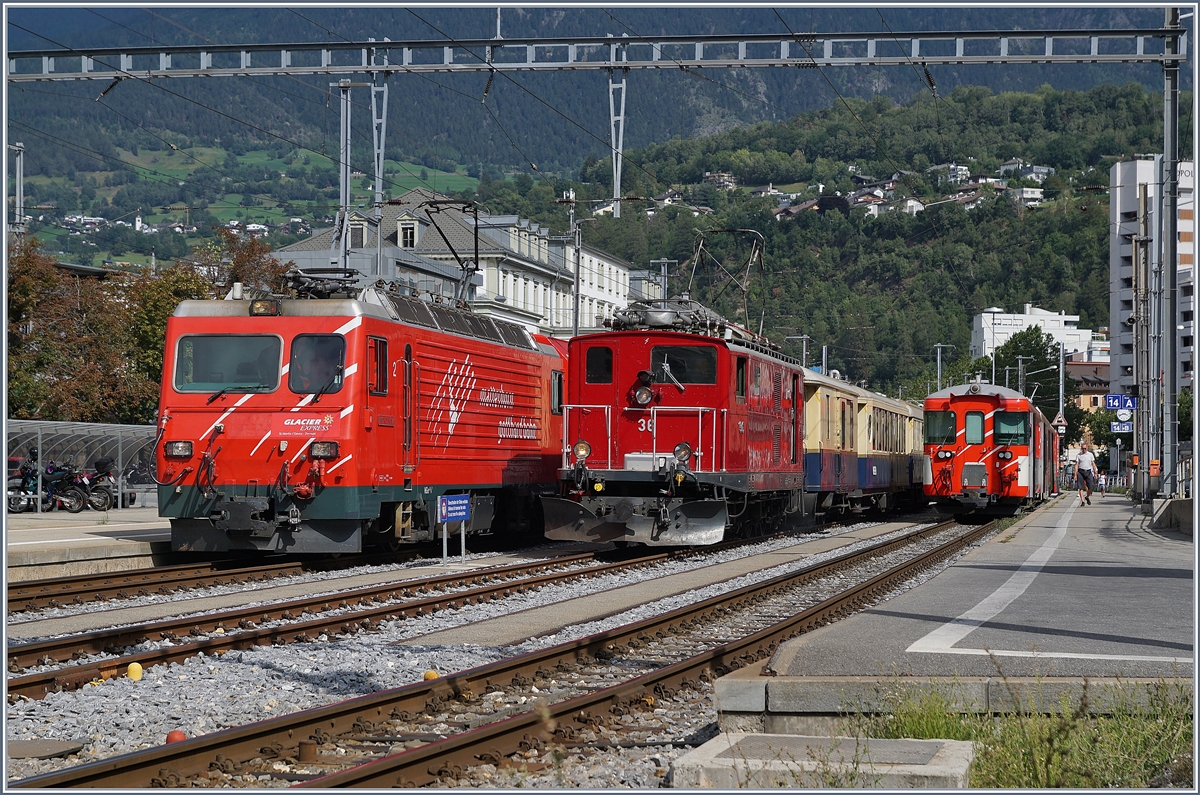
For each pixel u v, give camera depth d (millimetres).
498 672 9297
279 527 17375
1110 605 12742
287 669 10000
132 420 43906
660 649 11336
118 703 8586
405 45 22328
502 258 74125
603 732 7945
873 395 35688
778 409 24266
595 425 21031
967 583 15609
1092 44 23750
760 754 6555
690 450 20531
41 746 7383
